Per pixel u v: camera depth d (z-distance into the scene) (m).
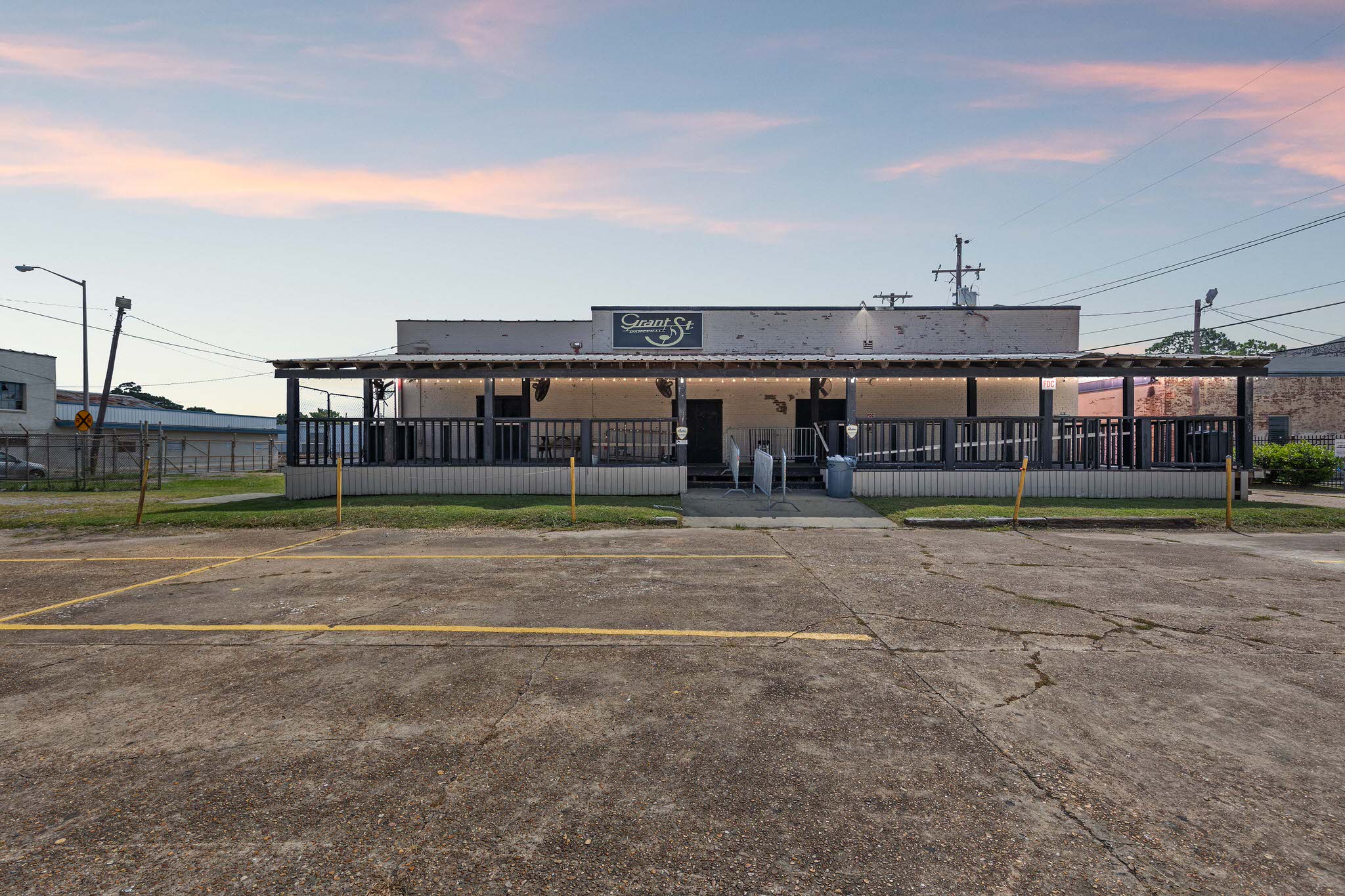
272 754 2.92
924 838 2.30
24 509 13.59
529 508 11.60
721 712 3.39
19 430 30.47
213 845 2.25
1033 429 16.97
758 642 4.59
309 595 5.96
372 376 14.02
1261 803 2.54
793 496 13.64
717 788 2.63
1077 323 19.81
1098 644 4.55
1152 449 13.75
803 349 19.77
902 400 18.92
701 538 9.38
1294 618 5.22
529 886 2.04
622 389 19.08
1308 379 27.55
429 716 3.33
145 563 7.63
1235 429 13.70
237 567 7.33
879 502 12.56
